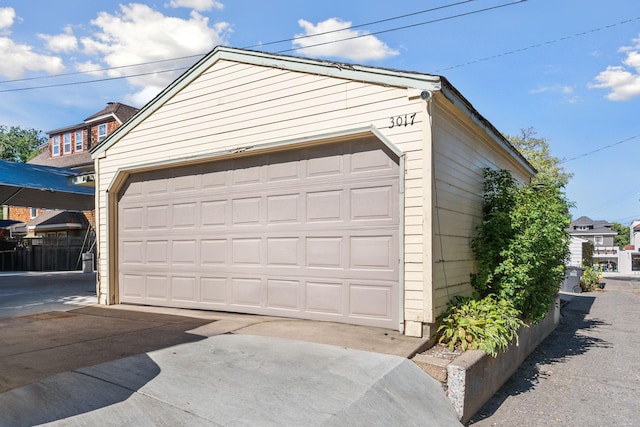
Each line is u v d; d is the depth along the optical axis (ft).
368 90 17.99
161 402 10.47
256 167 21.72
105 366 12.92
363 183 18.47
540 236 20.18
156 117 24.99
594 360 22.02
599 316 37.14
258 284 21.26
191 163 23.95
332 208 19.22
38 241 71.56
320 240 19.45
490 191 23.06
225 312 22.34
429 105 16.55
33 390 10.91
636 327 31.81
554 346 25.27
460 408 13.08
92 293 33.71
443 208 17.74
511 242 19.92
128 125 26.13
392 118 17.31
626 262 148.15
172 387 11.37
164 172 25.27
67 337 16.94
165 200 25.14
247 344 15.46
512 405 15.47
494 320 16.84
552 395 16.65
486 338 15.78
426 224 16.34
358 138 18.70
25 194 42.83
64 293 33.86
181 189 24.49
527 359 22.12
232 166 22.57
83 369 12.58
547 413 14.78
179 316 21.57
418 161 16.65
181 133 23.89
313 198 19.80
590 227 198.18
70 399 10.48
